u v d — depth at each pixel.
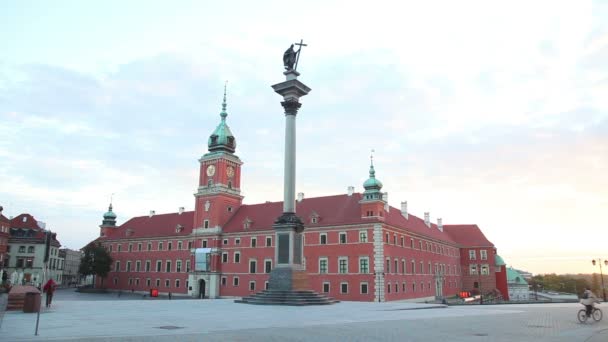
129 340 17.55
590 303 26.36
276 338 18.72
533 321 27.14
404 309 37.91
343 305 42.12
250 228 95.62
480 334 20.73
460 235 125.69
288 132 46.34
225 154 103.81
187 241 108.81
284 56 48.97
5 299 51.59
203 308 36.16
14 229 124.31
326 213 88.06
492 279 117.81
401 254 85.31
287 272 42.72
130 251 122.25
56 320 25.06
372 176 81.62
